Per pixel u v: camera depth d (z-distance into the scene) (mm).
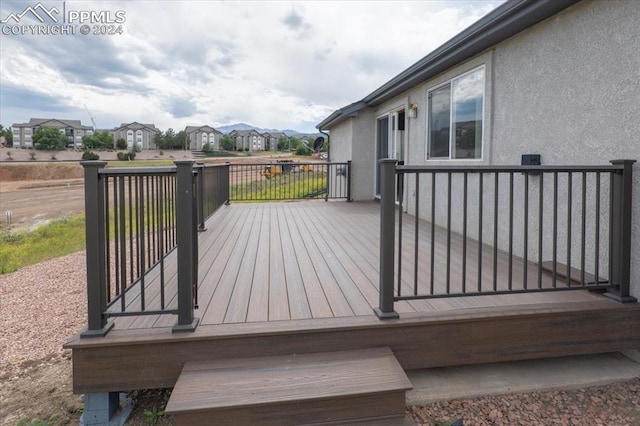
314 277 3207
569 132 3260
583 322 2459
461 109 5094
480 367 2607
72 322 4000
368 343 2240
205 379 1952
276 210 7629
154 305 2529
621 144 2771
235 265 3592
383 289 2314
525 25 3686
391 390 1903
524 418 2172
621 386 2445
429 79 5965
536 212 3703
